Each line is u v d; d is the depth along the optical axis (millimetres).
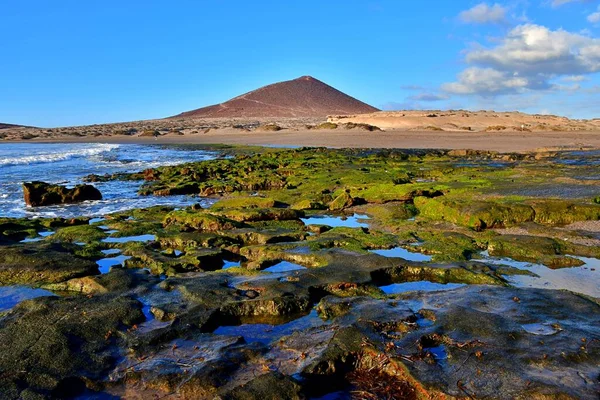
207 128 114688
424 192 21484
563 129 81812
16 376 7125
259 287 10492
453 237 14602
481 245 13977
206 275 11625
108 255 14070
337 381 7047
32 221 18438
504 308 9039
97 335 8406
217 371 7020
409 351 7320
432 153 45594
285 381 6605
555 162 35906
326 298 9844
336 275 11180
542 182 24203
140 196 26719
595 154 42719
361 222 18000
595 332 7902
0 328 8555
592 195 20109
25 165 43750
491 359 7027
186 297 10062
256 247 13922
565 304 9156
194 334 8398
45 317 8977
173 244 14992
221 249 14234
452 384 6430
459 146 55062
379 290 10500
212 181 30188
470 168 31703
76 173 37688
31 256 13086
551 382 6348
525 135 69625
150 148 68188
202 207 22672
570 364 6844
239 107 187000
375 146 57781
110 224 17828
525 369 6730
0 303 10594
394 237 14844
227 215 18312
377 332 7953
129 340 8219
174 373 7121
